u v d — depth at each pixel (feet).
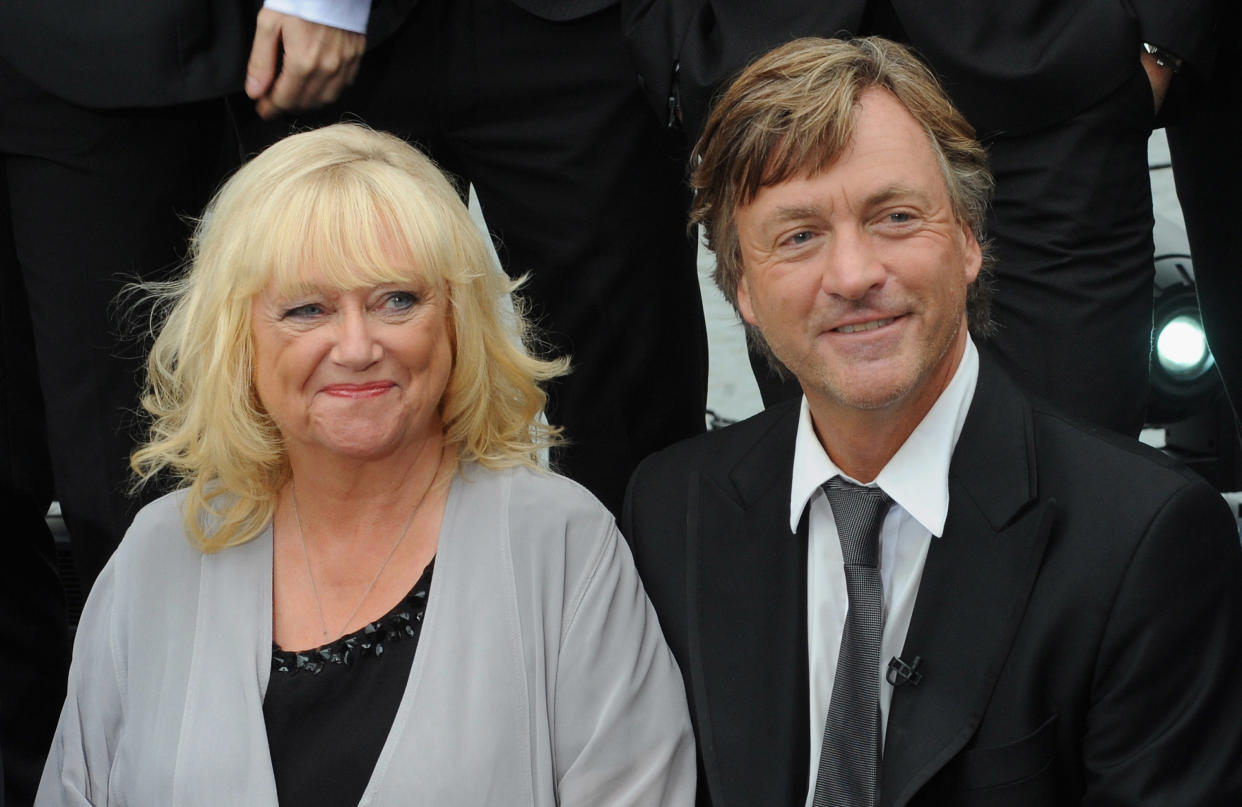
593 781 10.25
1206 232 14.11
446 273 10.57
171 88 13.98
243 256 10.39
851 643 10.00
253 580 10.91
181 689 10.62
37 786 14.44
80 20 13.80
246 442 10.84
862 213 9.77
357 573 10.94
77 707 11.09
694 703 10.55
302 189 10.37
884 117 9.82
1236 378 14.53
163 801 10.36
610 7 14.07
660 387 15.61
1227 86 13.16
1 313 14.69
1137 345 12.71
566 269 15.12
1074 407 12.53
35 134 14.10
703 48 12.79
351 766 10.33
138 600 10.98
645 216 14.92
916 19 12.27
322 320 10.44
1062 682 9.61
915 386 9.86
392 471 10.94
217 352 10.65
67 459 14.69
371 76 14.87
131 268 14.47
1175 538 9.54
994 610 9.72
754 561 10.61
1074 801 9.92
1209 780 9.47
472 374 10.94
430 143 15.37
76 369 14.53
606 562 10.79
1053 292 12.45
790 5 12.51
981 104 12.25
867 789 9.76
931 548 10.03
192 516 10.99
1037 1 12.03
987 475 10.02
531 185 14.94
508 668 10.37
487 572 10.64
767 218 9.95
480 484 11.03
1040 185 12.34
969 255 10.50
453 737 10.14
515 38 14.39
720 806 10.11
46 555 15.16
